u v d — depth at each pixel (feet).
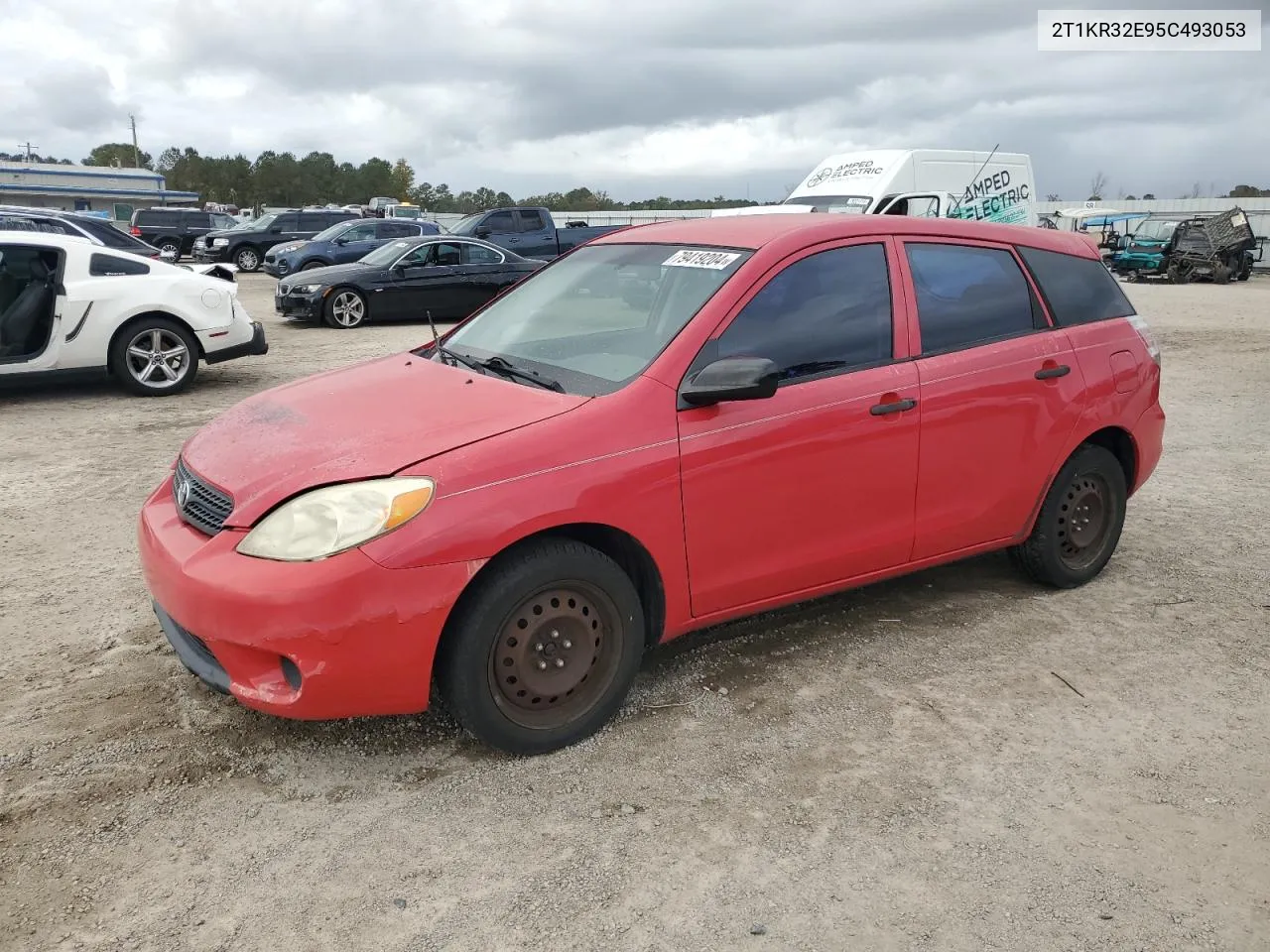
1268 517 18.88
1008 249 13.93
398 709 9.42
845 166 56.34
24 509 18.48
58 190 222.07
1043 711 11.32
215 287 31.27
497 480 9.44
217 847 8.78
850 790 9.71
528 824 9.13
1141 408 14.94
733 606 11.44
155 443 23.95
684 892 8.25
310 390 12.08
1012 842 8.93
